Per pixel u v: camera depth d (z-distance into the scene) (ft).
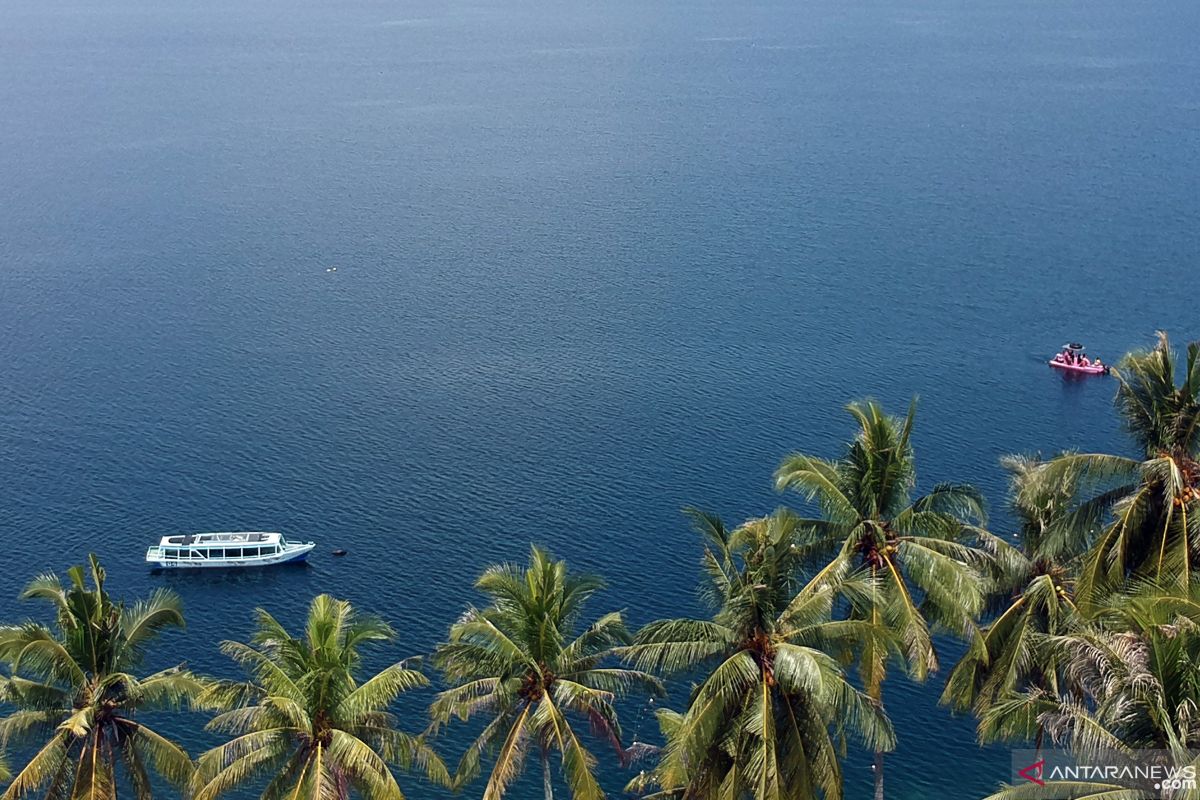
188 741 306.14
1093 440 476.54
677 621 178.29
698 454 467.93
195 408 522.47
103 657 195.52
